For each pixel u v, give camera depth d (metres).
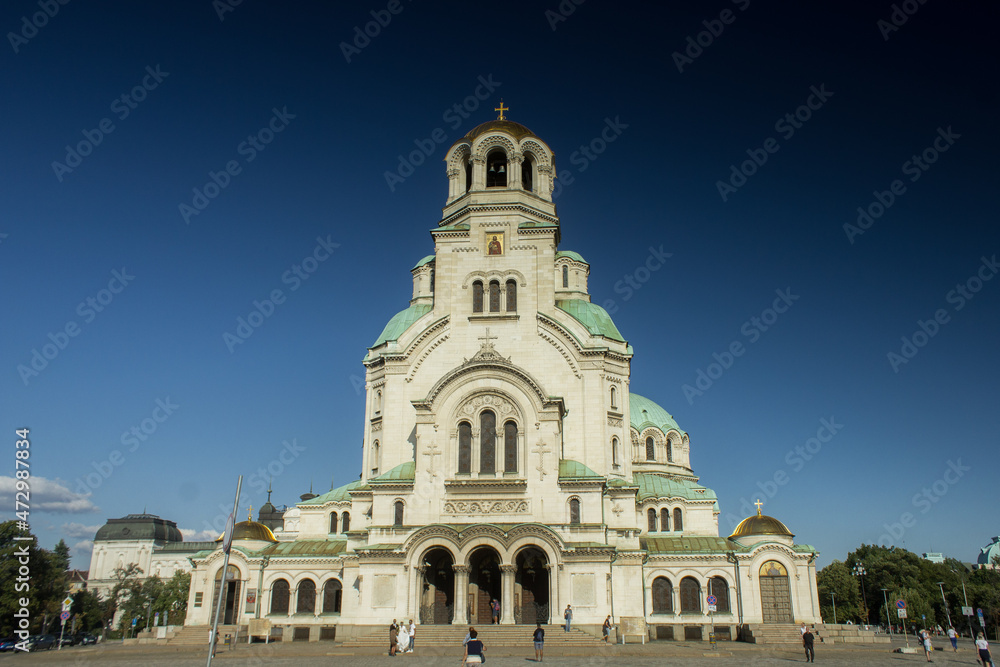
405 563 59.62
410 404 70.38
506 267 72.44
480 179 76.62
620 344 78.56
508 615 57.81
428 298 86.12
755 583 70.44
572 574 58.69
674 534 78.88
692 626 69.50
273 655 52.72
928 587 126.25
